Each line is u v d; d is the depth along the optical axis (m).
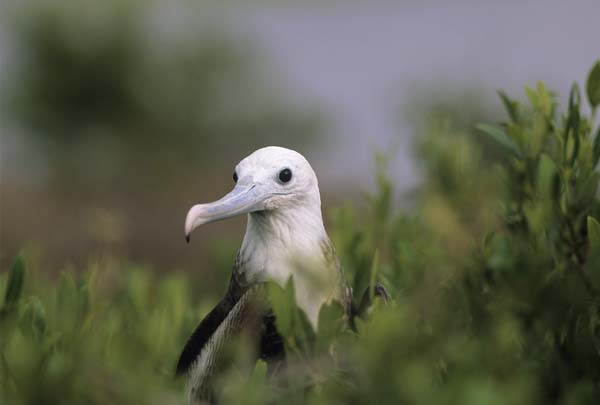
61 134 25.14
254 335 6.89
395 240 9.15
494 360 5.85
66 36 25.62
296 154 7.42
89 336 6.98
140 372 6.48
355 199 21.61
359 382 5.63
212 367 6.98
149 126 25.50
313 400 5.72
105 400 5.77
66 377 5.73
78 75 25.38
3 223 20.61
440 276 7.10
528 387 5.60
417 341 5.80
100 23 25.91
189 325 8.81
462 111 18.84
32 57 25.64
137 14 26.38
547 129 7.53
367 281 8.39
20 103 25.27
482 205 8.78
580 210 7.09
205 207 7.18
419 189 9.76
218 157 26.00
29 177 24.41
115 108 25.44
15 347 5.82
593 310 6.54
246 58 26.92
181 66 26.22
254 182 7.24
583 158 7.12
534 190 7.52
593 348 6.29
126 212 21.84
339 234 9.04
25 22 25.80
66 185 23.88
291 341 6.00
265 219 7.31
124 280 9.49
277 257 7.25
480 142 10.77
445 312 6.45
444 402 5.24
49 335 6.66
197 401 7.11
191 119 25.75
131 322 8.42
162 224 21.25
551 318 6.61
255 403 5.66
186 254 19.31
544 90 7.63
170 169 24.62
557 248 7.17
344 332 6.09
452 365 5.83
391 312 5.93
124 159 24.72
